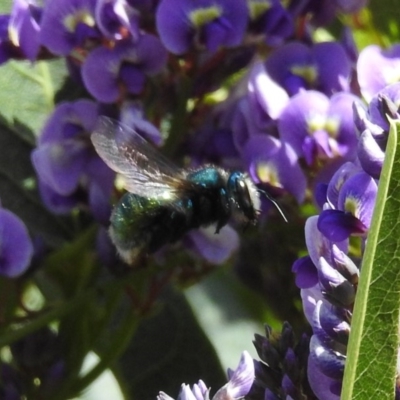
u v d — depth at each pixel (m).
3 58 0.13
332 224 0.09
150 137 0.12
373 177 0.09
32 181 0.13
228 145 0.12
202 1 0.12
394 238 0.08
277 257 0.12
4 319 0.12
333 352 0.09
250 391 0.10
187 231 0.12
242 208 0.12
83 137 0.12
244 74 0.13
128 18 0.12
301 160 0.12
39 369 0.13
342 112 0.12
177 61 0.12
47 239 0.13
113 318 0.13
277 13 0.12
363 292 0.08
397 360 0.08
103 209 0.12
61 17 0.12
